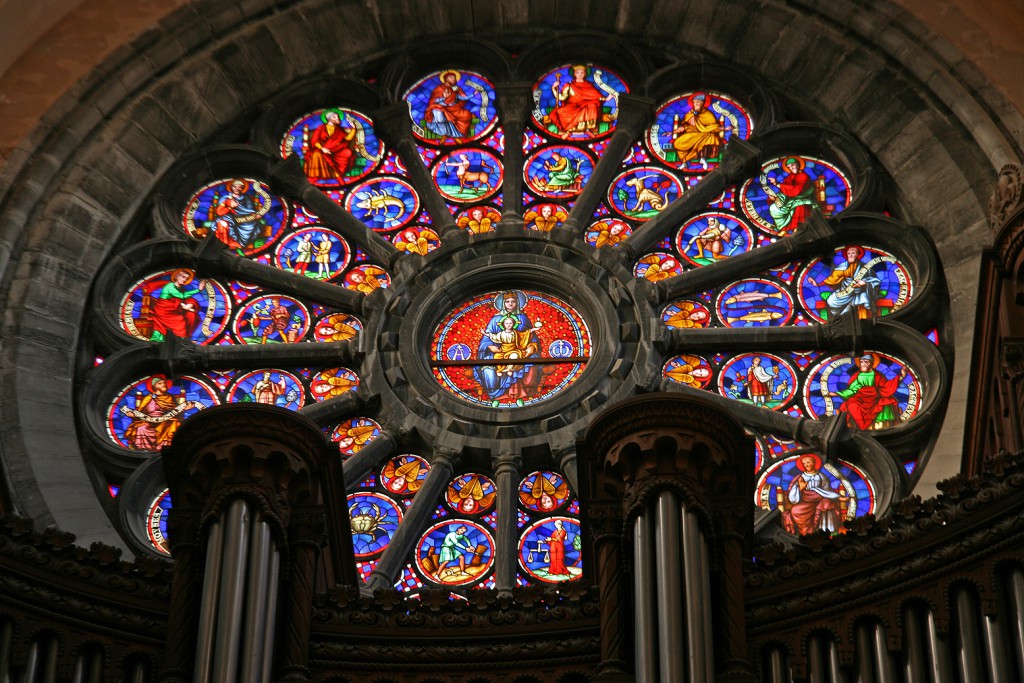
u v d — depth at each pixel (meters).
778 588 12.68
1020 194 14.21
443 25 21.62
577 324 19.39
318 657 12.85
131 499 17.88
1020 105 19.23
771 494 18.03
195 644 12.39
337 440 18.77
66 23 20.38
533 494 18.16
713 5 21.12
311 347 19.28
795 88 21.02
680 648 12.12
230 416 13.25
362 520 18.09
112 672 12.59
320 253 20.34
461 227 20.47
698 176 20.77
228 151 20.78
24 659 12.40
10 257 18.88
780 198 20.50
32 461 17.34
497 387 18.91
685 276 19.64
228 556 12.67
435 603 13.21
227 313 19.89
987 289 14.51
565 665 12.83
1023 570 12.12
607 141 21.14
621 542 12.82
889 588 12.41
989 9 20.09
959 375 18.33
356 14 21.41
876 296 19.55
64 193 19.52
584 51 21.64
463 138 21.28
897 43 20.20
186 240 20.09
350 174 21.03
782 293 19.75
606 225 20.38
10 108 19.66
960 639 12.09
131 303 19.83
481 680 12.86
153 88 20.44
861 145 20.48
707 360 19.19
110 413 18.92
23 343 18.42
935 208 19.61
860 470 18.16
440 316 19.45
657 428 13.06
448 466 18.17
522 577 17.56
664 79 21.27
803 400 18.89
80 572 12.88
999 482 12.52
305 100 21.34
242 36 20.97
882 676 12.16
